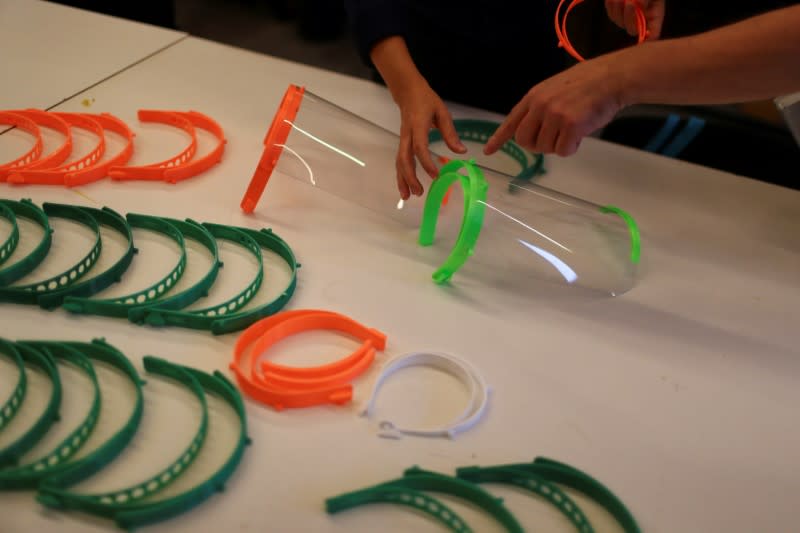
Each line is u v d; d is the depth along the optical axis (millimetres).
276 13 2439
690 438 625
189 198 873
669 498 574
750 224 901
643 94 687
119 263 742
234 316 684
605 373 682
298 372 637
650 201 930
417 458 589
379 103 1096
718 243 867
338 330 711
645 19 845
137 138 974
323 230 841
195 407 618
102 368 648
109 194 867
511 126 765
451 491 565
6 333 671
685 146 1260
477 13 1088
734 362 706
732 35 634
